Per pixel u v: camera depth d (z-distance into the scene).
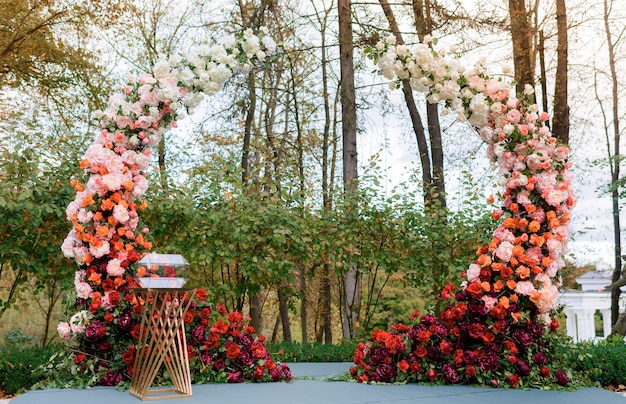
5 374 5.16
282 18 10.16
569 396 3.66
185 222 6.69
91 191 4.08
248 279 7.25
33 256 6.25
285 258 7.09
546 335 4.27
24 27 11.25
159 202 6.52
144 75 4.20
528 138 4.29
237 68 4.39
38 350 5.79
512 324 4.20
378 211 7.38
